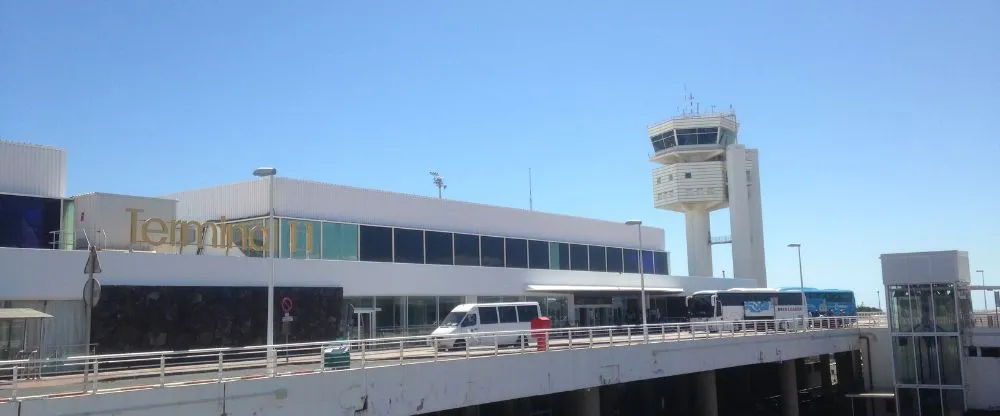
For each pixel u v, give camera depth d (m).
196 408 18.64
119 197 31.75
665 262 65.62
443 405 24.72
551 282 50.25
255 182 37.59
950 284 43.03
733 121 83.62
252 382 19.78
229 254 35.44
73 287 27.27
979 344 42.88
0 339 25.36
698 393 41.62
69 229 31.42
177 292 29.86
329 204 38.78
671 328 47.78
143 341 28.56
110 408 17.25
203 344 30.36
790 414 46.84
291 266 34.28
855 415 49.44
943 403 42.62
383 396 22.88
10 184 29.80
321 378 21.28
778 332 45.00
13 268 25.86
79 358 17.22
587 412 33.59
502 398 26.92
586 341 34.66
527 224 50.94
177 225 32.94
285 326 29.95
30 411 16.08
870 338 52.34
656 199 83.56
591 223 57.22
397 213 42.12
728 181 81.19
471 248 46.28
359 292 37.12
